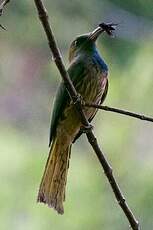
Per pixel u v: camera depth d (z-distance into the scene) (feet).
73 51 36.70
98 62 35.76
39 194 32.48
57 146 34.01
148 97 45.98
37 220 43.70
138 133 46.06
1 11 28.40
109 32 33.09
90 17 54.08
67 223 42.86
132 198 42.01
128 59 48.14
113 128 46.42
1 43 58.54
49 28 28.84
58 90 34.24
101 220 42.39
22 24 55.57
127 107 46.19
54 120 34.30
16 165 46.24
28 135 53.01
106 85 36.06
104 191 43.55
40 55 59.62
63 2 55.16
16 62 60.70
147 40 49.75
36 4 28.55
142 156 45.16
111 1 51.90
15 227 43.80
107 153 45.21
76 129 34.19
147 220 41.42
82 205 43.11
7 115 57.47
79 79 35.17
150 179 42.65
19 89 59.72
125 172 43.62
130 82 46.60
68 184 44.06
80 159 47.80
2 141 50.44
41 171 45.91
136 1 50.24
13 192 44.96
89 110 34.63
